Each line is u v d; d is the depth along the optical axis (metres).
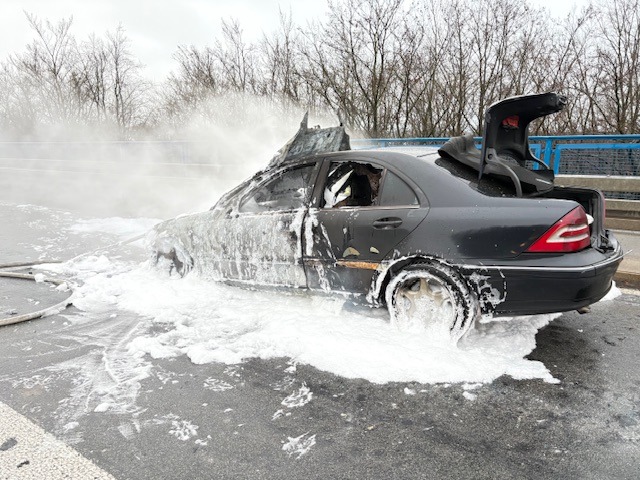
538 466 2.00
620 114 16.09
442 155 3.36
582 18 15.82
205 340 3.33
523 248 2.75
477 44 16.23
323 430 2.29
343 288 3.45
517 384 2.67
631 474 1.94
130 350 3.21
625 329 3.45
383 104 17.33
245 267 4.05
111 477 1.99
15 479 1.98
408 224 3.06
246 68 22.83
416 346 2.99
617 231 6.60
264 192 4.09
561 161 7.58
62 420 2.41
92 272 5.30
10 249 6.71
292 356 3.07
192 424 2.36
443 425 2.31
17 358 3.15
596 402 2.48
